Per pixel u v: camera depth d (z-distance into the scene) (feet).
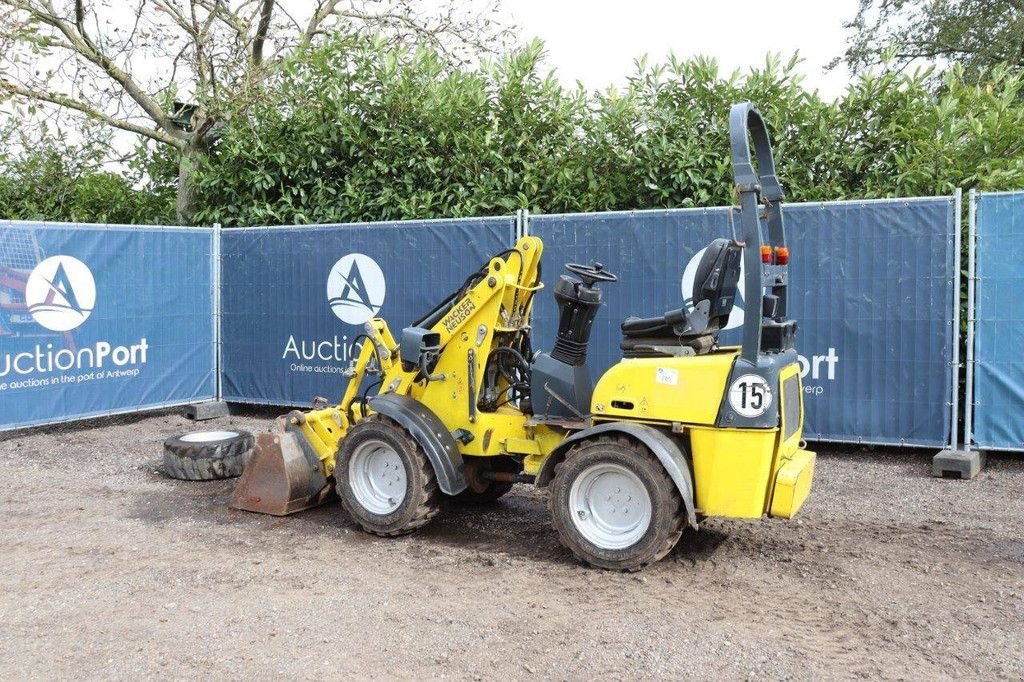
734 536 18.75
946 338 24.86
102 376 31.83
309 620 14.30
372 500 19.15
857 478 24.08
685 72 34.86
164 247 33.53
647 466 16.05
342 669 12.50
